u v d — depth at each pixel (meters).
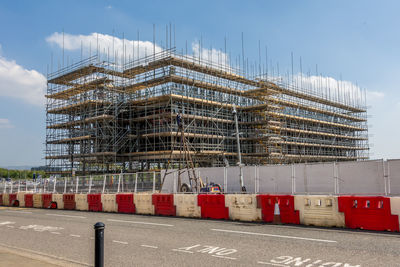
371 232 11.05
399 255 8.09
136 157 49.84
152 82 48.25
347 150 80.25
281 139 56.28
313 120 67.69
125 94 52.34
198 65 47.81
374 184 22.06
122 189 26.36
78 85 53.00
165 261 8.08
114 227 13.84
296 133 64.88
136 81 51.62
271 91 54.47
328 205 12.45
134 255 8.80
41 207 26.33
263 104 53.00
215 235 11.26
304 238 10.33
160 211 18.19
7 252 9.43
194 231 12.22
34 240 11.60
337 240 9.91
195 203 16.56
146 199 19.02
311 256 8.16
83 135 50.12
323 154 70.88
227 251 8.90
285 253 8.50
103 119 48.75
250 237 10.73
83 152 51.25
